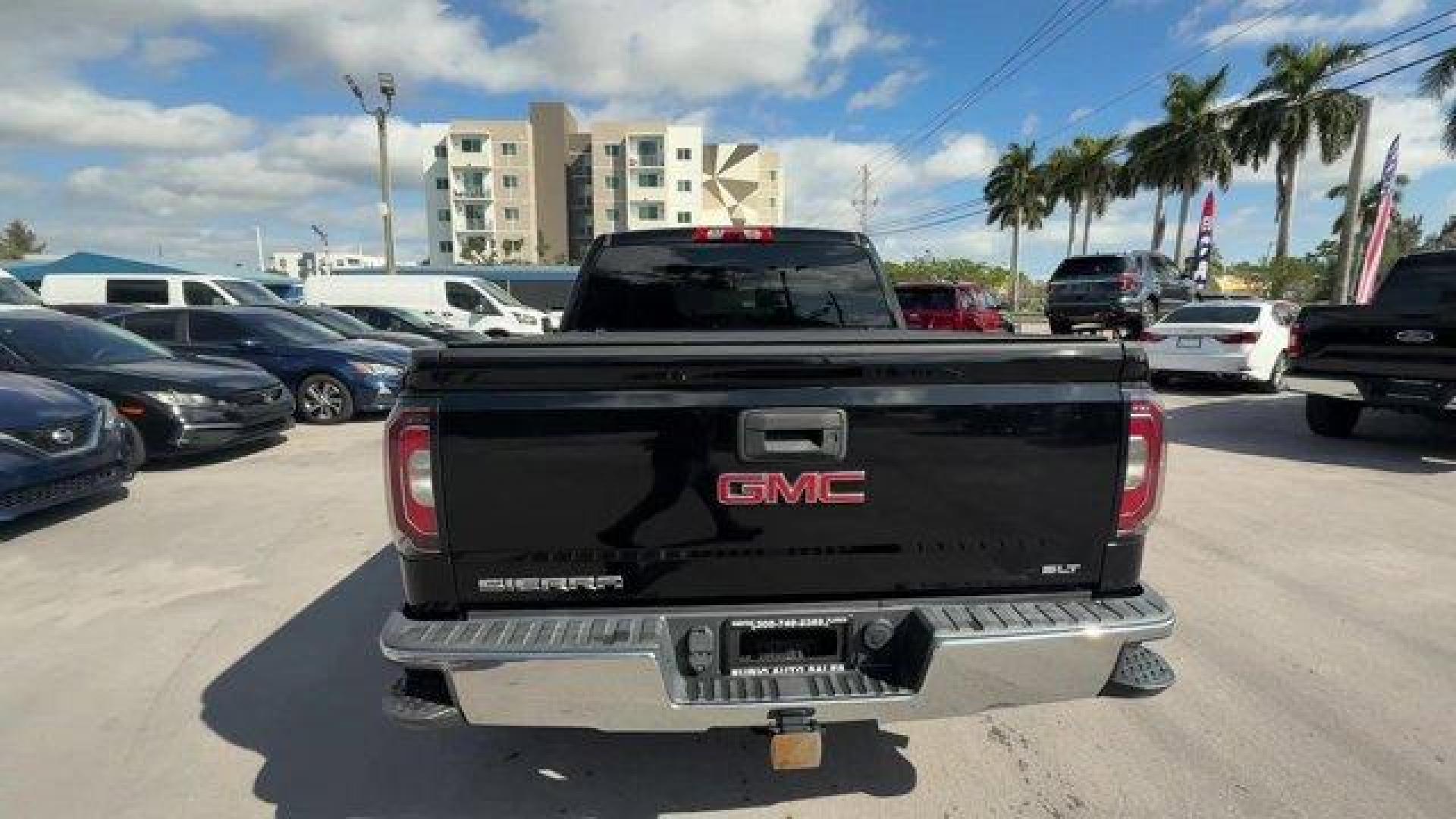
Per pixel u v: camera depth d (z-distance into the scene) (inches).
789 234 164.2
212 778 112.5
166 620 163.9
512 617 89.7
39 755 117.4
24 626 161.2
